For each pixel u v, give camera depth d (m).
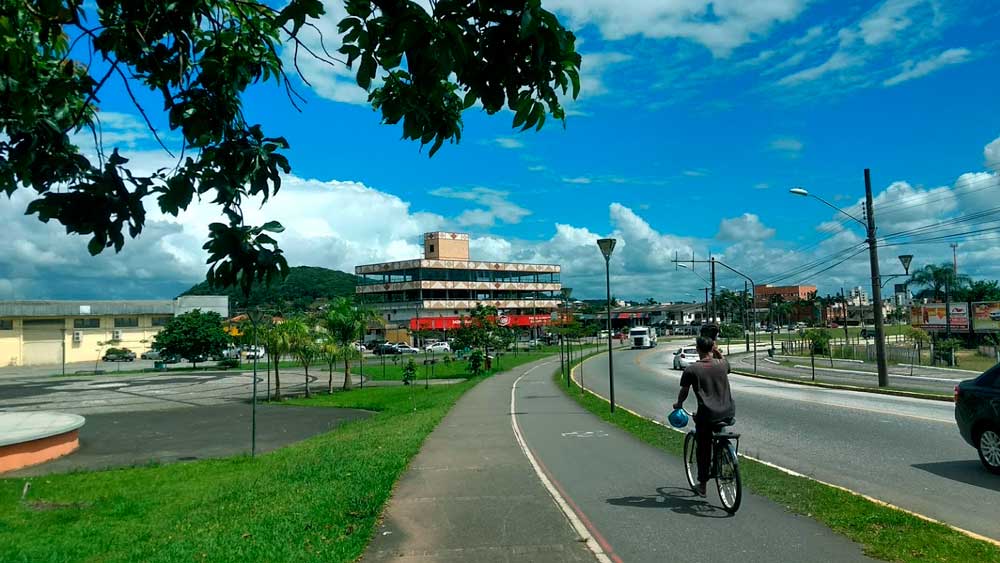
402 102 3.29
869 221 27.23
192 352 65.12
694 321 134.25
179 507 10.63
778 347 79.56
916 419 16.09
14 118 3.29
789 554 5.72
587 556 5.85
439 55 2.68
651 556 5.78
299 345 35.34
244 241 3.11
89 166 3.32
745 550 5.86
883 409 18.77
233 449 19.86
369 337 105.56
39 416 20.97
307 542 6.56
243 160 3.21
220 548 6.67
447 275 107.00
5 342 70.62
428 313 102.25
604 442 13.23
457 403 24.72
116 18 3.31
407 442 13.74
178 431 23.92
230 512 8.92
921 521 6.62
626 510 7.45
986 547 5.74
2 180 3.32
